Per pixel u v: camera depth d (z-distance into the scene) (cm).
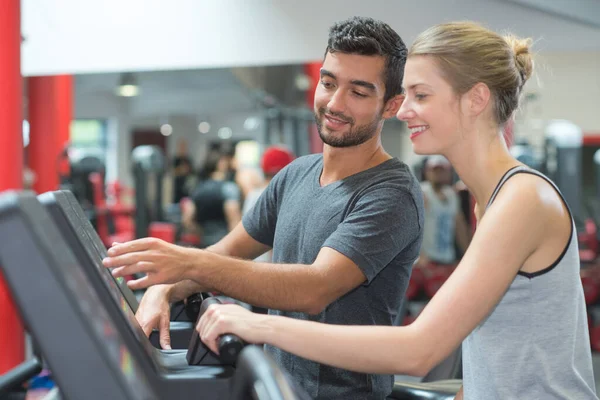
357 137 200
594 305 737
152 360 134
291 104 1703
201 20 549
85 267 128
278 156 759
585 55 1559
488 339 150
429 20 514
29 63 561
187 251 168
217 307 144
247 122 2398
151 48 554
